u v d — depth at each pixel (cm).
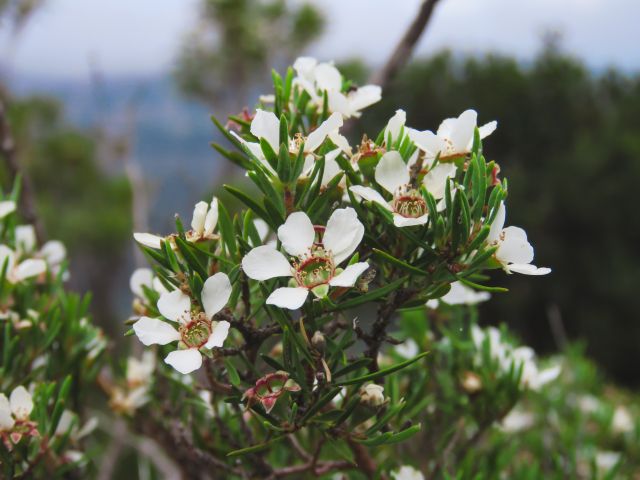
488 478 19
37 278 18
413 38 24
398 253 13
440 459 18
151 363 19
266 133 13
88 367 18
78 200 100
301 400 13
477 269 12
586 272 136
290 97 15
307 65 15
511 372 18
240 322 13
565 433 25
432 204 12
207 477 19
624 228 138
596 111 156
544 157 154
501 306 135
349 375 14
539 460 23
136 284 15
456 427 18
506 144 157
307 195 13
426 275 12
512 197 148
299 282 12
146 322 12
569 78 155
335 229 12
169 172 40
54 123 100
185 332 12
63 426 17
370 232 13
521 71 158
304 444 18
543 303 136
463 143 13
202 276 12
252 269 12
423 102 155
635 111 151
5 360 16
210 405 17
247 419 16
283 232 12
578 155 144
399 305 13
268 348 17
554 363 30
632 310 132
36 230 23
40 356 18
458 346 18
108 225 90
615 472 21
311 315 12
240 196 12
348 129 21
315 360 12
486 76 155
